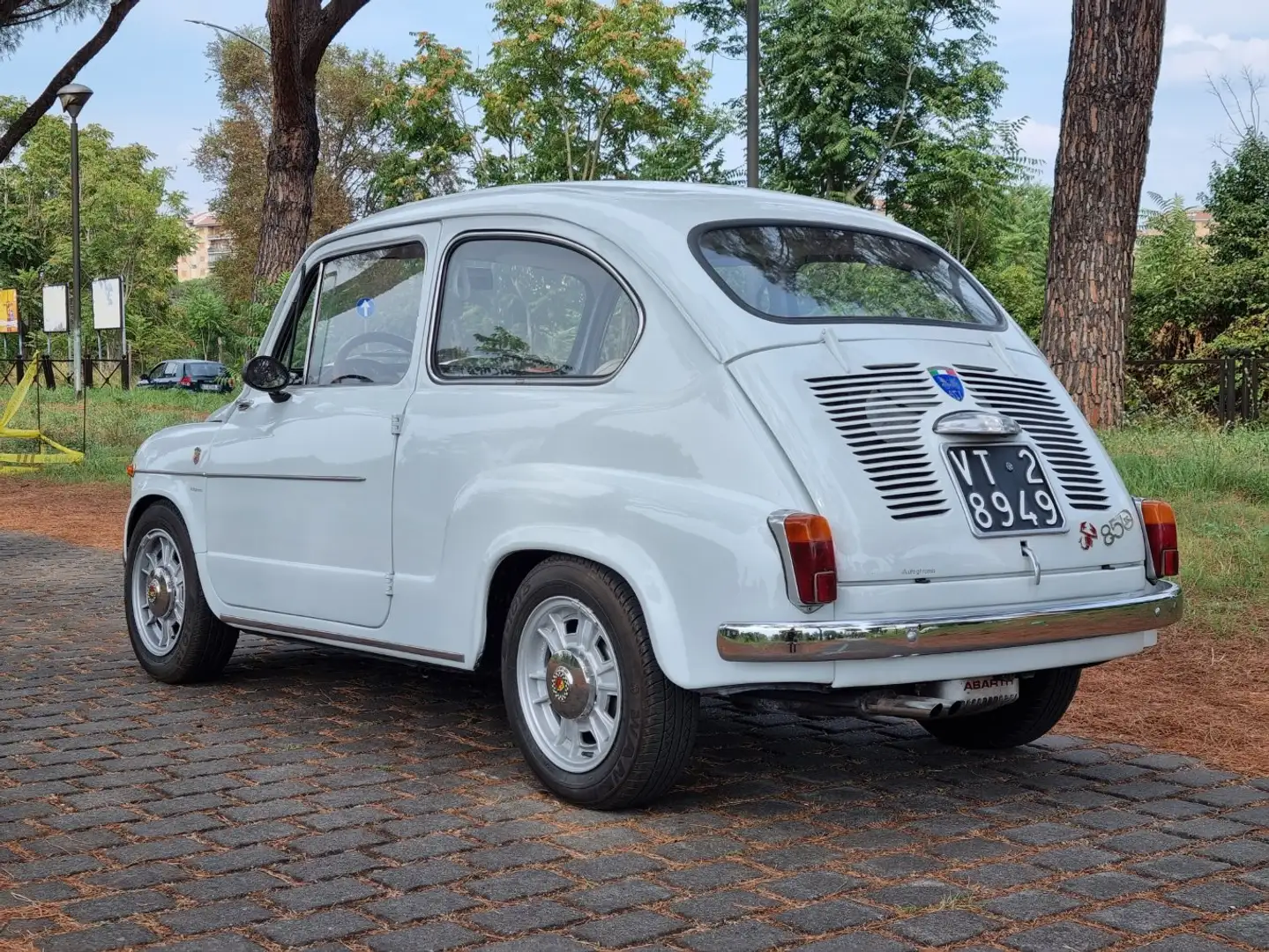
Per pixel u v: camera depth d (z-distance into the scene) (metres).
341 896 3.71
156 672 6.50
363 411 5.42
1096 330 13.34
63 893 3.73
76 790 4.75
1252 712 5.97
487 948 3.35
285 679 6.65
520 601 4.68
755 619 4.03
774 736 5.59
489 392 4.95
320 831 4.29
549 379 4.79
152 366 69.69
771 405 4.23
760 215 5.03
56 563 11.01
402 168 32.34
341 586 5.42
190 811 4.51
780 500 4.10
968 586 4.25
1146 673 6.69
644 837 4.24
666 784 4.39
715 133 32.47
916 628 4.05
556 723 4.66
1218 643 7.20
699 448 4.27
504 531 4.70
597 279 4.79
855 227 5.23
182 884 3.81
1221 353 17.84
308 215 19.33
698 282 4.54
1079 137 13.30
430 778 4.91
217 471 6.10
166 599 6.48
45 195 70.38
